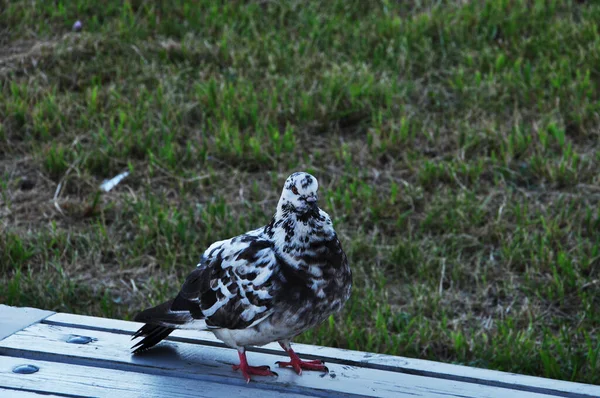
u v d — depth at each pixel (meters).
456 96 12.75
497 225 9.88
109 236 9.93
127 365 5.28
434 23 14.37
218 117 12.01
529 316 8.55
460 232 9.94
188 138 11.82
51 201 10.46
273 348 5.80
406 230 10.05
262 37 14.23
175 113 12.02
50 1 15.23
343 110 12.42
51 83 13.00
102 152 11.16
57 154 11.10
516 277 9.30
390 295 9.05
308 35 14.36
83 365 5.24
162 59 13.66
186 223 9.95
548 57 13.30
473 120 12.22
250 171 11.29
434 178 10.90
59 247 9.69
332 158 11.41
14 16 14.61
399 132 11.71
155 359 5.39
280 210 5.40
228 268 5.40
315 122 12.06
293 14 15.10
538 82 12.65
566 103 12.30
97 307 8.77
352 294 8.86
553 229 9.69
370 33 14.23
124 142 11.38
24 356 5.34
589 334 8.33
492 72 13.06
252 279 5.30
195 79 13.20
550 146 11.51
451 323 8.58
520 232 9.80
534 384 5.21
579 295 8.79
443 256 9.55
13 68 13.28
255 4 15.14
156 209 10.16
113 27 14.36
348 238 9.66
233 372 5.33
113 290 9.08
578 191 10.65
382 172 11.10
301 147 11.66
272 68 13.25
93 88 12.78
